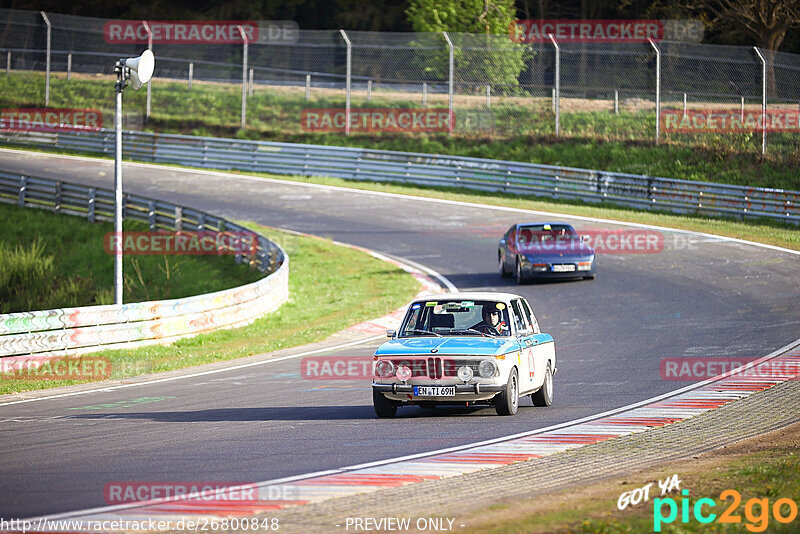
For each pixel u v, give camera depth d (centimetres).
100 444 4006
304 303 9812
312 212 14725
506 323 4800
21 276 11506
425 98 19362
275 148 18288
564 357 6619
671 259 10800
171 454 3762
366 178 17338
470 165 16288
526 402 5225
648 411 4688
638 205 14325
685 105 17162
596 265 9850
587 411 4747
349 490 3100
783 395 5028
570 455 3644
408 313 4950
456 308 4897
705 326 7531
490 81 19462
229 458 3662
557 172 15250
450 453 3712
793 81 19562
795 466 3266
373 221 14025
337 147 17638
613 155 16550
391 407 4616
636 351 6688
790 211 12850
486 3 19650
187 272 11669
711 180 15225
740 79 19838
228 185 16962
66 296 11238
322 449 3819
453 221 13912
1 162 18638
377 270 11119
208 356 7262
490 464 3497
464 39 19388
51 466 3556
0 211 14475
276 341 7944
